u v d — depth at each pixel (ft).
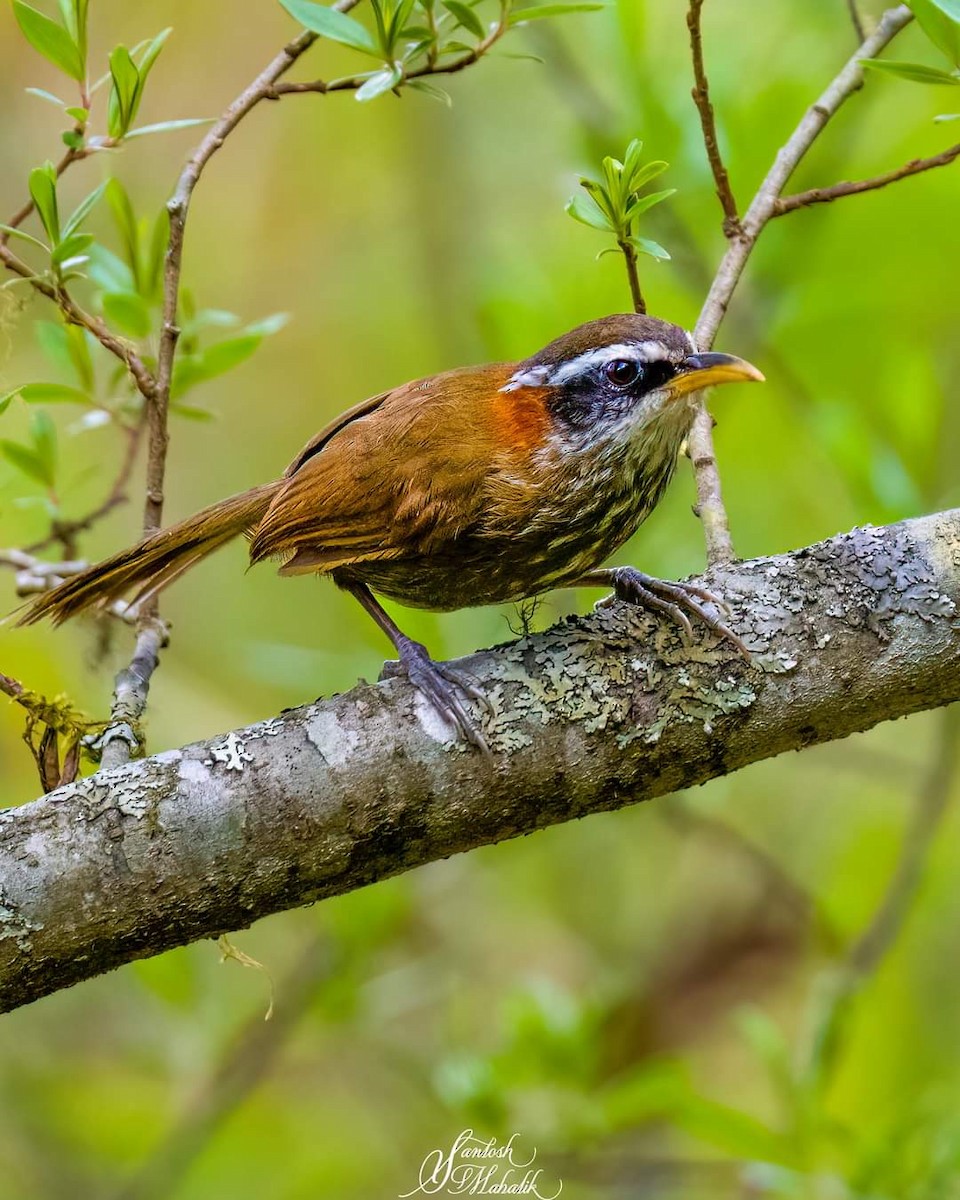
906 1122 30.19
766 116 36.88
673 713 21.31
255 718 46.83
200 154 25.08
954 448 41.78
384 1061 42.70
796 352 41.11
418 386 26.81
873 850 42.19
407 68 25.79
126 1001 44.04
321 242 52.85
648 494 26.73
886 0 38.99
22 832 20.10
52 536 29.35
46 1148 41.68
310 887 20.84
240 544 50.34
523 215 49.39
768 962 46.29
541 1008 34.27
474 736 20.84
